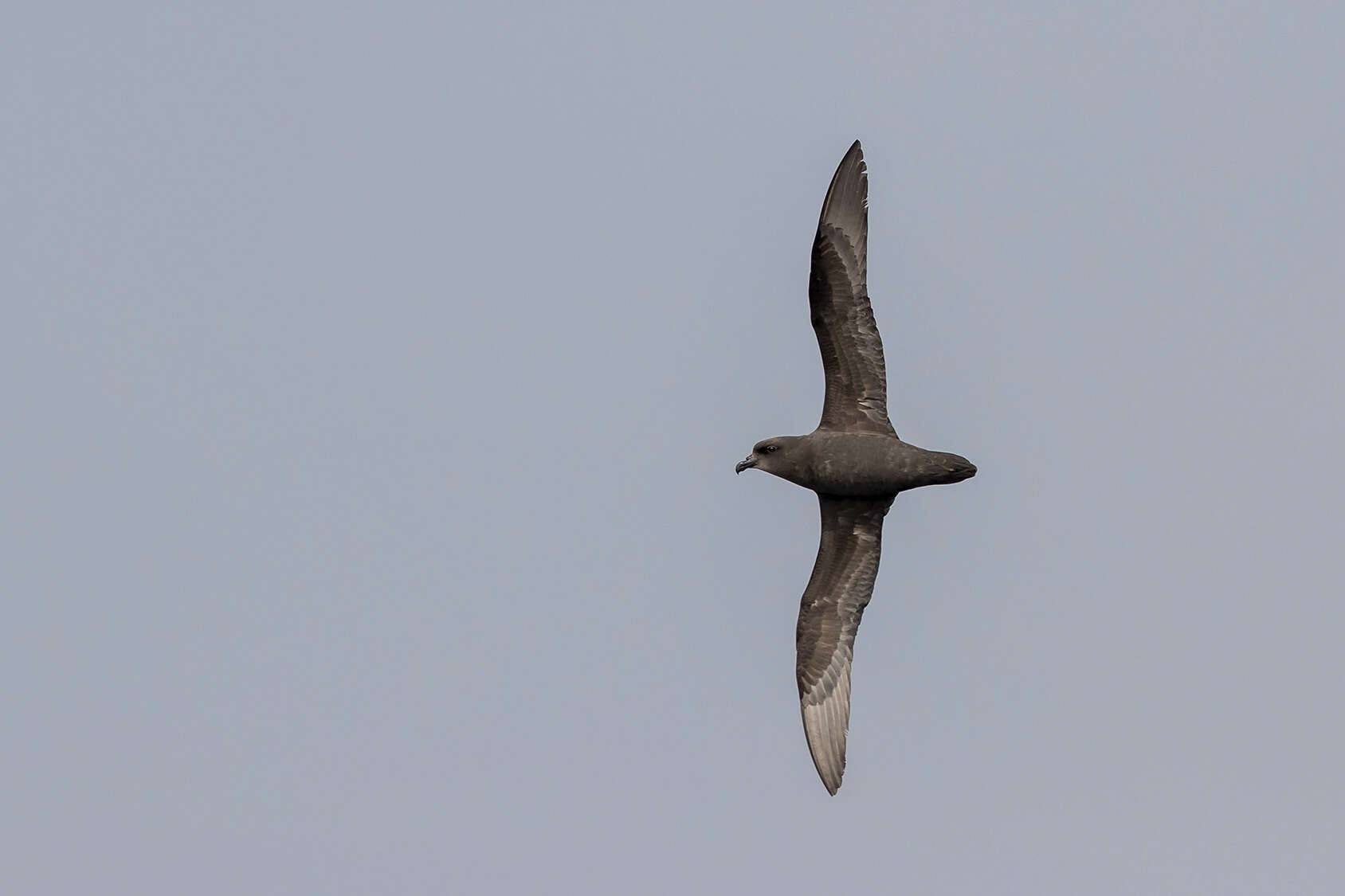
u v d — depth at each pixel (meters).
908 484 22.38
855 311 22.52
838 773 23.31
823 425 22.94
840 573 23.73
